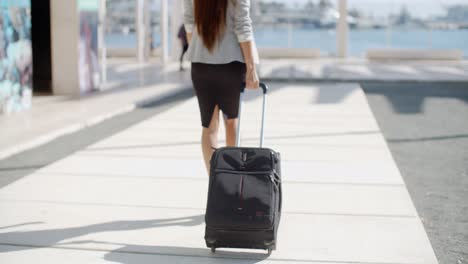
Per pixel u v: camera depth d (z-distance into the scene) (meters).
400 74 17.81
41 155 6.65
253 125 8.55
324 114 9.70
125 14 27.78
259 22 26.75
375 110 10.45
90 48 12.43
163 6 22.94
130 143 7.15
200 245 3.83
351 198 4.88
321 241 3.91
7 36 9.12
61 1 11.77
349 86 14.38
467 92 13.36
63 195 4.93
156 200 4.80
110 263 3.54
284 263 3.55
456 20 26.08
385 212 4.52
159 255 3.67
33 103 10.55
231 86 4.02
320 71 18.89
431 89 14.09
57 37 11.84
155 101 11.61
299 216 4.41
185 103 11.04
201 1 3.95
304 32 26.80
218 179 3.47
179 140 7.34
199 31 3.98
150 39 26.48
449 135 8.00
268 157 3.53
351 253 3.71
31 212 4.47
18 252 3.70
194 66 4.07
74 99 11.20
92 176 5.54
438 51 25.22
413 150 7.04
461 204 4.87
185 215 4.43
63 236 3.97
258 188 3.42
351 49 27.83
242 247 3.50
